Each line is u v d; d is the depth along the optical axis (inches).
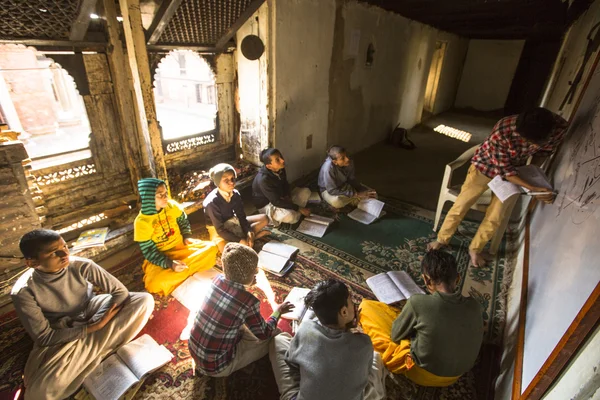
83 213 105.6
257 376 70.7
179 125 200.4
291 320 83.5
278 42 126.8
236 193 109.0
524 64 353.7
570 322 42.1
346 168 132.6
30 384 60.1
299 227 125.2
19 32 79.7
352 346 50.7
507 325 79.8
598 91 71.1
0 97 152.3
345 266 105.0
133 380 66.3
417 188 164.1
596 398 32.2
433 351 58.9
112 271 99.3
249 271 60.1
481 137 267.9
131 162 113.0
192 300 87.0
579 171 65.5
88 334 66.6
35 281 61.7
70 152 101.6
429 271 60.3
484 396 67.3
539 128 71.9
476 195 99.2
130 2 87.0
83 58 93.8
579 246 50.6
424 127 293.6
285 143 150.5
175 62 244.8
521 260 93.1
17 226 83.2
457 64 365.4
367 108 211.2
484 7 193.2
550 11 188.9
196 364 66.2
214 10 103.6
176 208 95.7
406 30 224.1
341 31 162.6
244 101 140.0
